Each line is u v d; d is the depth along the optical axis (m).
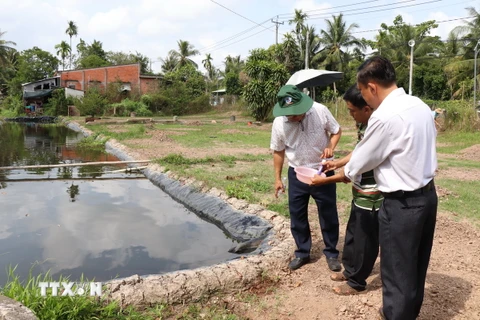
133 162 11.00
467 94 27.95
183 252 5.16
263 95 29.25
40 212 6.96
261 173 8.95
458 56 33.53
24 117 38.34
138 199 8.00
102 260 4.88
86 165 11.74
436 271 3.92
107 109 38.31
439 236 4.91
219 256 5.02
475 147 13.28
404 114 2.44
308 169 3.59
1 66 46.22
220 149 13.84
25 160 13.07
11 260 4.88
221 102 45.72
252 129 23.39
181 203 7.71
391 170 2.53
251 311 3.37
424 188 2.48
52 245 5.38
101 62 53.53
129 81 42.50
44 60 54.44
